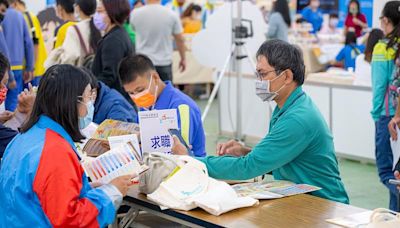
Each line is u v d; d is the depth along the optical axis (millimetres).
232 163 2795
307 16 8484
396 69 4301
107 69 4668
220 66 6949
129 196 2648
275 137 2762
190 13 9461
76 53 5176
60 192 2180
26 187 2205
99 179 2553
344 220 2328
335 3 8336
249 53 6680
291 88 2846
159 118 3023
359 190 5195
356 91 5957
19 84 5738
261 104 6762
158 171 2611
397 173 3287
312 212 2438
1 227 2330
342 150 6160
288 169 2906
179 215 2457
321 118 2852
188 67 9703
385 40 4438
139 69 3312
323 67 8406
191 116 3354
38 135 2283
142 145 3002
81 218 2205
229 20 6812
